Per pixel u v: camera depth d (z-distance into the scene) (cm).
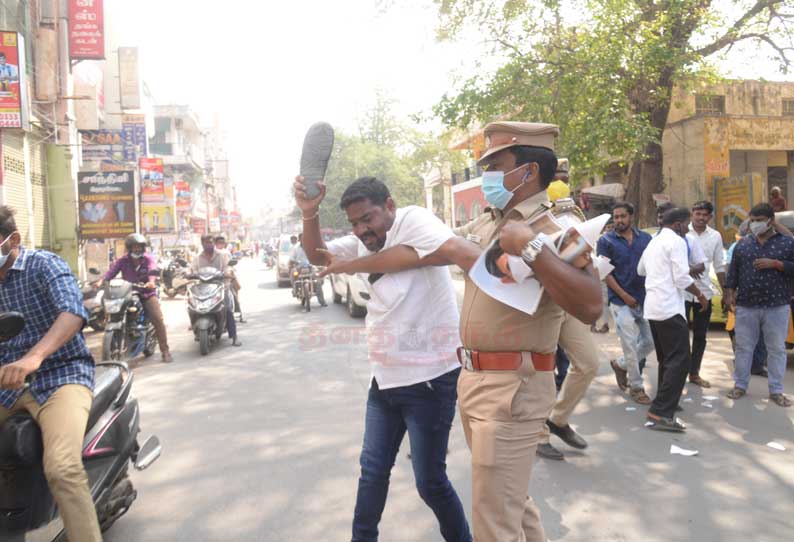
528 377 210
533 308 198
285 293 1702
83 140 1866
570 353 419
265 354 809
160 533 329
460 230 268
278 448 452
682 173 1644
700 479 385
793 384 602
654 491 369
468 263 231
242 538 322
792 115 1769
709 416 511
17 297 280
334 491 376
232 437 479
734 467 403
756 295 544
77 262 1438
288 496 370
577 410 534
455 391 262
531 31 1312
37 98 1341
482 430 210
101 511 309
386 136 3906
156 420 529
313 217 266
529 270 193
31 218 1305
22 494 268
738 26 1313
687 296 602
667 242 479
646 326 569
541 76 1248
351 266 257
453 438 470
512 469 209
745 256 551
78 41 1416
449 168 3272
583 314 183
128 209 1429
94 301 1029
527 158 213
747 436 461
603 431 479
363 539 259
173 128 3941
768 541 309
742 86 1728
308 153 261
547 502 356
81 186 1415
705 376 639
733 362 696
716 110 1733
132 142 2220
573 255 179
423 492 260
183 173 4009
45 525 275
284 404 569
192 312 830
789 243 536
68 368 282
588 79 1170
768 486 373
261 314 1225
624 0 1162
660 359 518
